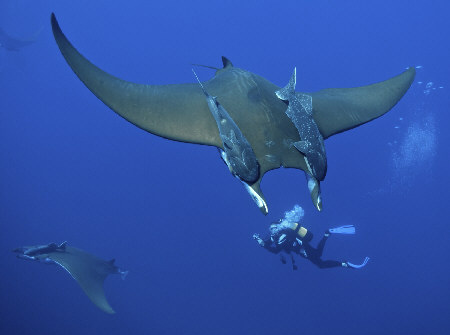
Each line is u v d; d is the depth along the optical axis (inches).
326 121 104.1
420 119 958.4
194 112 97.2
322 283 745.0
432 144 909.8
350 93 116.5
